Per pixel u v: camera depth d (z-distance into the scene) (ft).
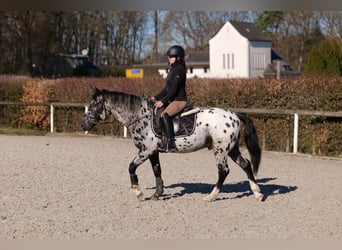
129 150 47.80
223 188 30.32
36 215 23.43
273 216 23.53
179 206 25.44
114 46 197.47
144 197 27.48
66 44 174.29
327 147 44.78
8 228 21.22
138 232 20.75
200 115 25.77
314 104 44.96
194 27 215.92
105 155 44.14
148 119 25.79
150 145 25.77
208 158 42.88
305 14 181.06
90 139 57.47
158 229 21.18
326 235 20.49
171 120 25.30
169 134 25.05
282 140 47.37
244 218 23.11
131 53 204.33
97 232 20.74
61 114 65.46
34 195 27.73
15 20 133.49
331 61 81.30
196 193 28.71
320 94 44.50
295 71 182.29
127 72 116.06
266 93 47.73
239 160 26.53
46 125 66.74
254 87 48.47
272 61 189.57
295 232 20.89
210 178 33.60
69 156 43.24
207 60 205.36
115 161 40.57
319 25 177.17
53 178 32.83
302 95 45.57
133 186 26.27
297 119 44.21
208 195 27.22
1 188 29.50
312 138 45.32
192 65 207.62
